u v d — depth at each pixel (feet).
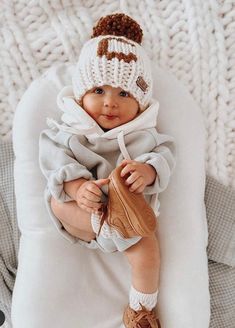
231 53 3.83
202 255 3.36
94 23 3.89
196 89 3.80
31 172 3.41
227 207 3.73
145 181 2.97
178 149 3.44
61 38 3.84
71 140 3.17
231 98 3.80
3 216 3.77
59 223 3.29
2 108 3.85
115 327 3.37
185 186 3.41
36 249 3.35
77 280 3.39
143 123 3.21
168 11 3.89
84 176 3.08
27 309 3.27
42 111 3.45
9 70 3.84
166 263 3.32
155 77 3.53
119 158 3.23
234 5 3.86
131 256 3.19
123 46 3.10
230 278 3.75
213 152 3.79
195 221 3.38
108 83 3.05
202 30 3.82
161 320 3.33
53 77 3.54
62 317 3.31
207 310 3.32
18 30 3.86
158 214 3.32
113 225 2.97
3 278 3.75
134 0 3.92
